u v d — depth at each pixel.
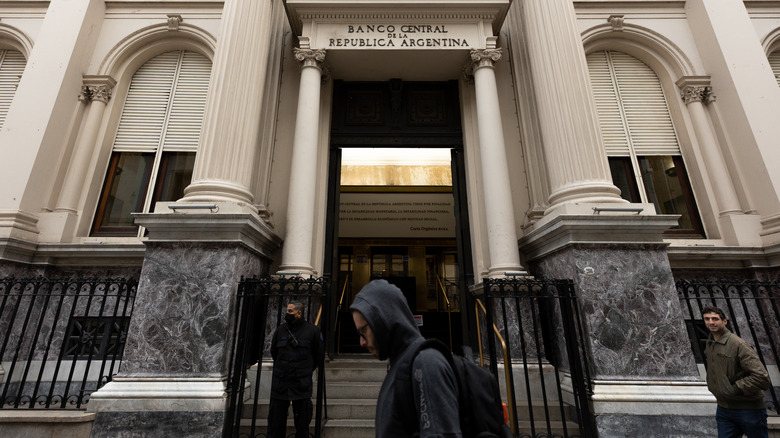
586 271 4.04
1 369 4.74
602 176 4.73
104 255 5.36
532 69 5.67
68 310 5.25
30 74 6.00
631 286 4.00
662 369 3.76
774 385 4.89
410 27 6.16
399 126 6.85
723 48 6.36
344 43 6.05
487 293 4.03
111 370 3.90
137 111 6.63
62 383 4.95
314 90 5.86
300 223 5.19
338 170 6.62
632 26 7.00
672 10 7.12
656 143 6.63
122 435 3.45
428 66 6.61
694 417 3.57
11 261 4.95
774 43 6.98
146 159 6.43
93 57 6.61
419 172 12.03
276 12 6.81
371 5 5.97
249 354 4.07
